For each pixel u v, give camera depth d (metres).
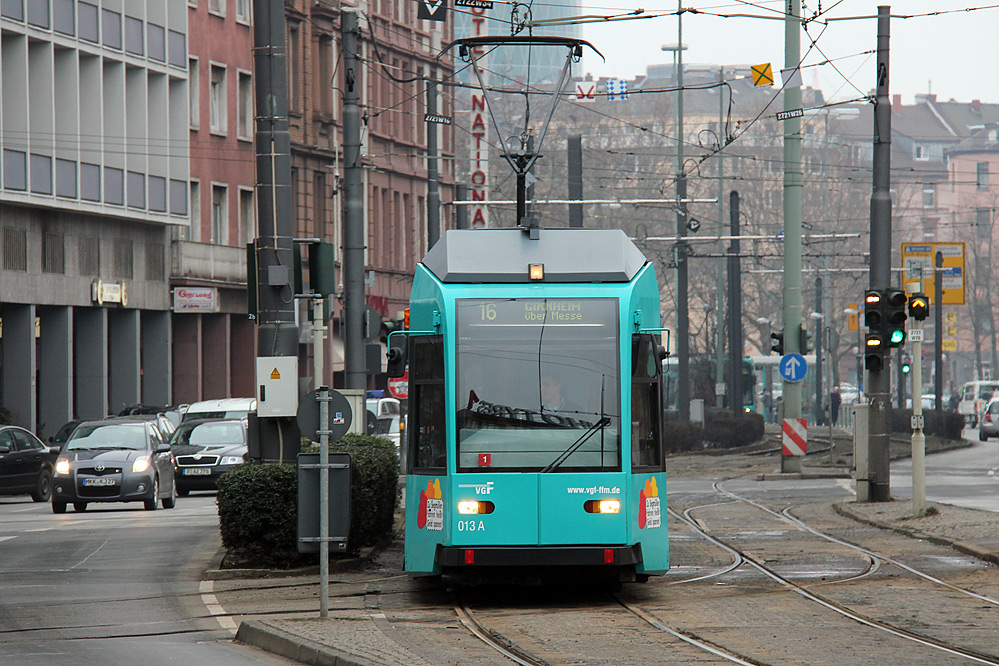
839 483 117.06
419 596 51.09
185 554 66.56
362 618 45.03
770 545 66.94
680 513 86.69
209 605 49.97
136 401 159.50
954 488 108.44
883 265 92.44
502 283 49.06
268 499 57.75
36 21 138.75
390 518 68.25
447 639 41.38
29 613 48.59
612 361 48.16
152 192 159.75
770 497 101.19
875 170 92.75
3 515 96.62
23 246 140.50
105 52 150.12
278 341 59.94
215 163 178.88
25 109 137.12
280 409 59.28
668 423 165.38
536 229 50.34
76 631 44.56
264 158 60.16
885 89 92.62
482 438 47.50
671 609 46.91
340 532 45.69
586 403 47.81
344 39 91.75
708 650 39.06
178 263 167.88
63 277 146.62
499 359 48.03
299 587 54.19
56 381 147.00
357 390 86.31
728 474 131.62
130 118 157.25
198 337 172.50
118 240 157.12
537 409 47.75
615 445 47.59
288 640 39.97
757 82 124.81
